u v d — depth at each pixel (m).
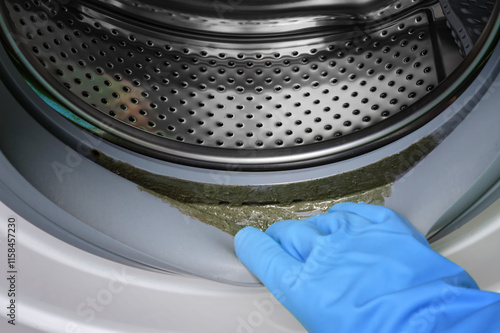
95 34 0.63
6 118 0.41
